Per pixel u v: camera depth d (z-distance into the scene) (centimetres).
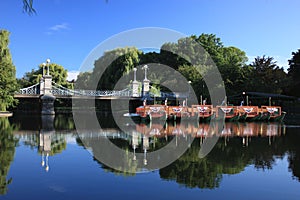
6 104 3659
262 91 4188
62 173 758
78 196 580
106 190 621
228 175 750
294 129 2094
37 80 5338
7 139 1423
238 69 4488
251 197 589
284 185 669
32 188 628
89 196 581
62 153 1048
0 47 3672
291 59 4688
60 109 5603
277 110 3178
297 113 3981
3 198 563
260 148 1186
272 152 1091
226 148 1180
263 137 1582
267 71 4572
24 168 809
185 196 589
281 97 3606
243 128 2170
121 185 657
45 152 1064
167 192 611
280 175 753
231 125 2480
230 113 3070
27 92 4472
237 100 4038
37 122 2584
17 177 715
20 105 5241
